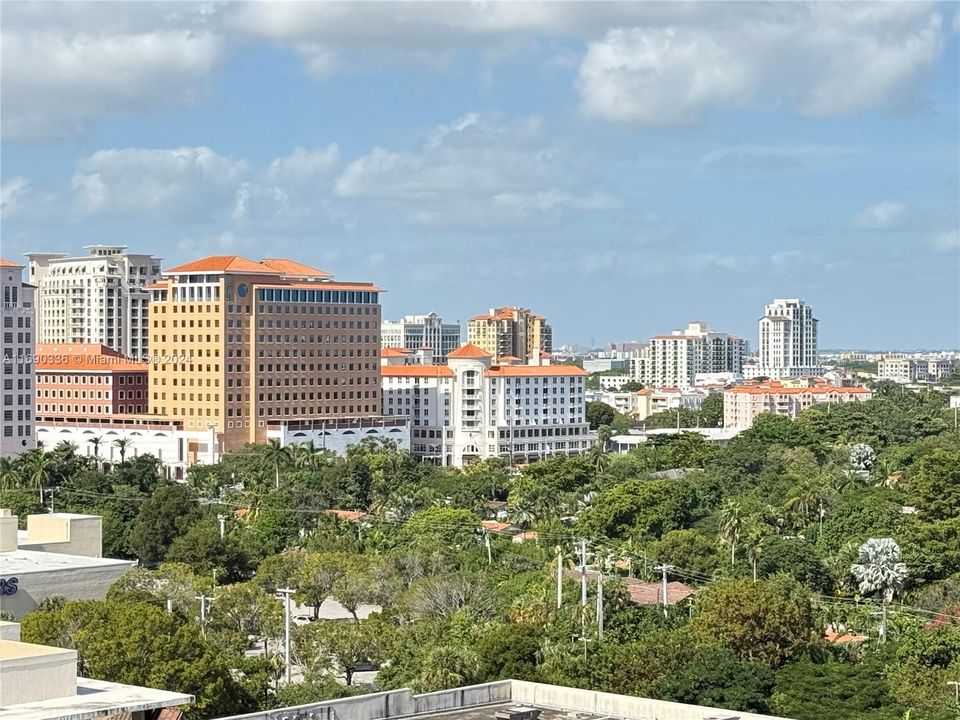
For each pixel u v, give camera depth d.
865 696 199.88
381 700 141.75
